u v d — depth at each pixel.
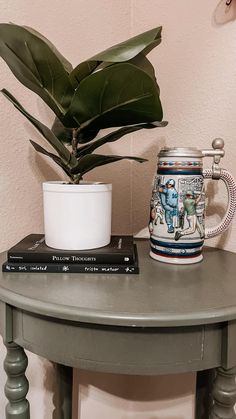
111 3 0.85
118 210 0.90
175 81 0.78
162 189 0.60
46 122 0.77
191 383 0.87
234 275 0.56
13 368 0.55
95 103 0.53
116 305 0.44
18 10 0.70
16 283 0.52
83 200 0.58
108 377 0.96
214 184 0.73
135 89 0.50
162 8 0.80
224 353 0.45
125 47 0.50
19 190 0.74
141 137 0.87
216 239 0.74
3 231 0.73
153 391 0.94
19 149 0.74
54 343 0.46
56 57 0.50
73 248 0.58
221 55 0.68
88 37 0.82
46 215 0.60
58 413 0.83
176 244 0.60
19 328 0.50
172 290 0.49
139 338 0.43
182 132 0.77
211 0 0.68
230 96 0.67
